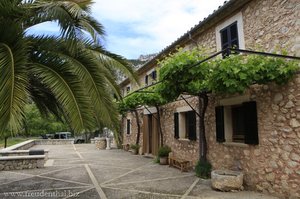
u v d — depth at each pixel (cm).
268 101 598
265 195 584
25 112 344
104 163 1152
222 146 767
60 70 449
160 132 1180
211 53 838
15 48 382
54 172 931
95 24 521
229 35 759
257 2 655
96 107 447
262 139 611
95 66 481
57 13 409
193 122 930
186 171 912
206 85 661
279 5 590
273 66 530
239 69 538
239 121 746
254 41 657
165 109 1198
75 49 455
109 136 2194
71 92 426
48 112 666
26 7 447
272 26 605
